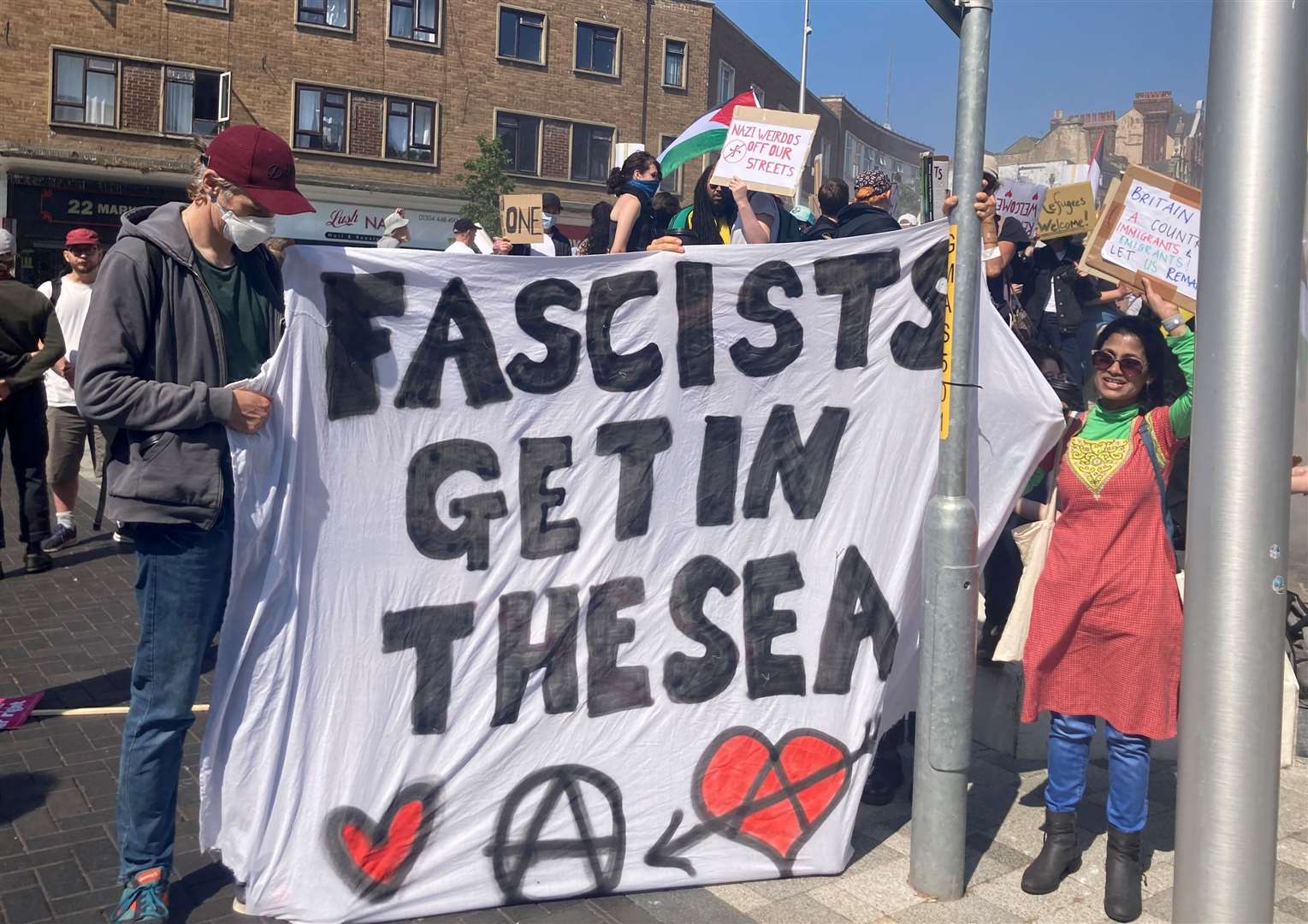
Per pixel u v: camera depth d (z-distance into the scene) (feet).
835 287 12.45
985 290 12.64
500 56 109.40
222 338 10.61
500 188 104.37
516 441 11.59
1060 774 12.01
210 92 96.73
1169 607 11.44
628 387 11.91
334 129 102.32
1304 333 19.27
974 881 12.07
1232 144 8.52
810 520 12.41
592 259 11.78
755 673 12.16
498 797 11.35
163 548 10.41
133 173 93.35
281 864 10.77
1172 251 13.43
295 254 10.80
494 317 11.49
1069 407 16.19
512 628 11.52
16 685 17.38
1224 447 8.66
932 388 12.66
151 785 10.56
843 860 12.12
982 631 16.15
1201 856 8.96
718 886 11.82
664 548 12.01
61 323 25.86
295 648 10.81
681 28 118.52
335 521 10.95
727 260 12.18
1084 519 11.87
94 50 91.40
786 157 16.96
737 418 12.25
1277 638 8.75
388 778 11.04
